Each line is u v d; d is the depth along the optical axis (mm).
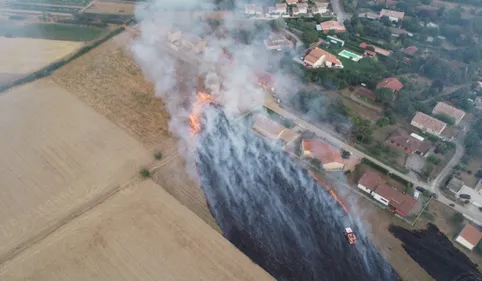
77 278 69125
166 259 72500
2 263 71188
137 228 77562
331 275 72688
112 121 103938
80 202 82500
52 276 69438
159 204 82875
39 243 74562
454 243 79000
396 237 79750
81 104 109312
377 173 93438
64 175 88250
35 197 83250
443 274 73688
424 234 80312
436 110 110625
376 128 106562
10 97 110688
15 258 72062
